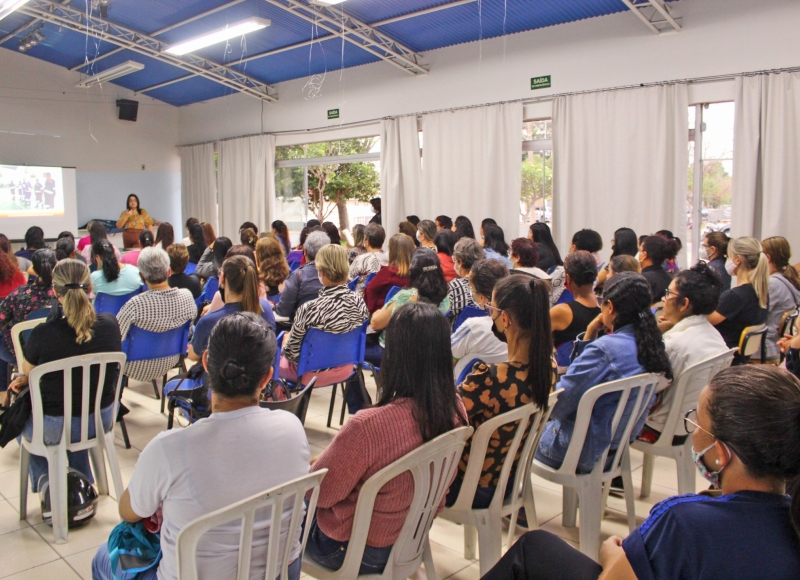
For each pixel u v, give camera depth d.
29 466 2.54
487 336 2.39
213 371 1.32
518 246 3.57
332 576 1.52
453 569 2.15
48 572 2.12
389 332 1.46
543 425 1.89
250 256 4.13
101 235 5.76
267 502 1.22
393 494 1.45
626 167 5.91
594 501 2.06
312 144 9.31
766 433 0.89
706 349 2.26
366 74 8.20
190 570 1.17
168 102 11.27
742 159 5.25
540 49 6.46
